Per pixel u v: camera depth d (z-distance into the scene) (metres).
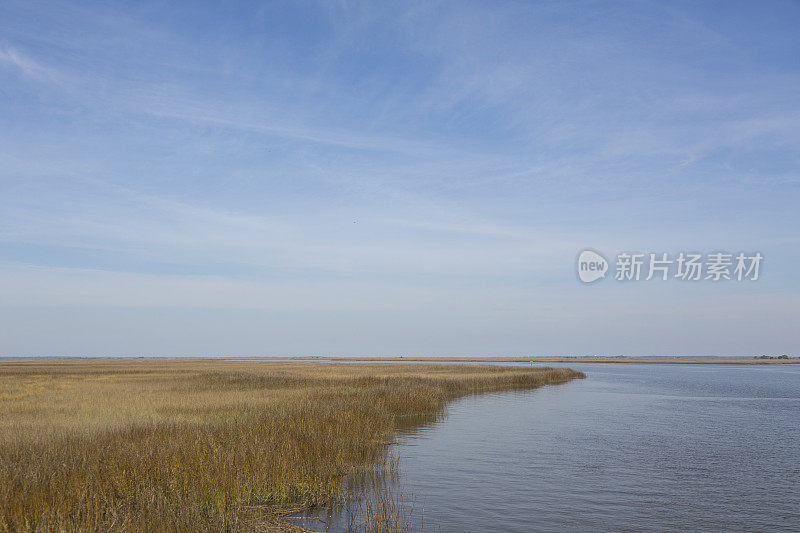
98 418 23.42
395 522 12.58
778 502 15.28
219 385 46.94
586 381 78.06
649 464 20.03
